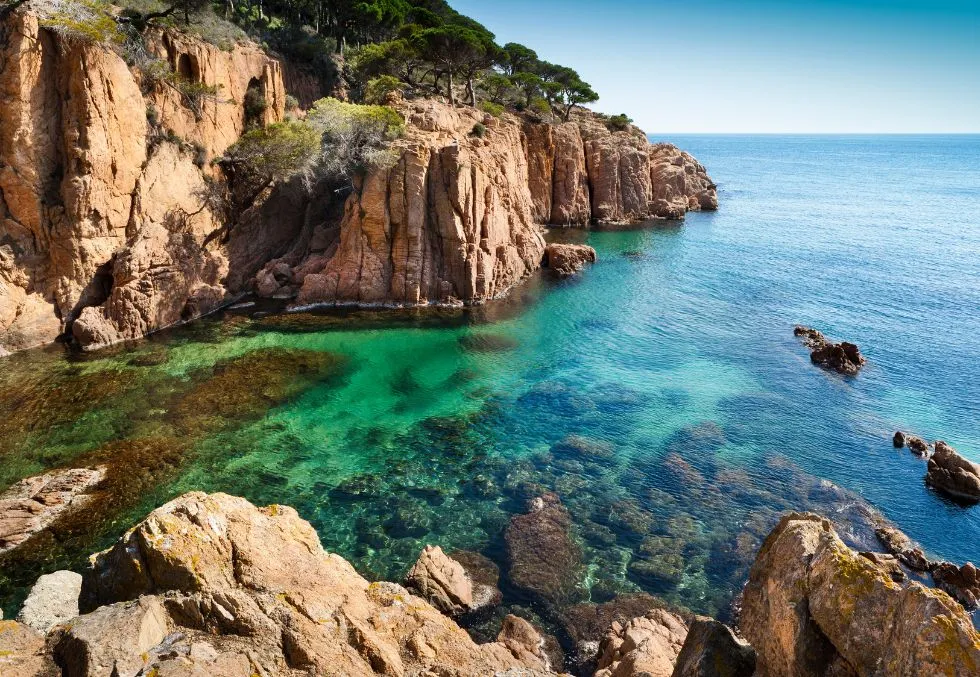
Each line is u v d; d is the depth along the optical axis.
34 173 38.66
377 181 51.00
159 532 12.65
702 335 49.72
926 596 10.17
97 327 39.97
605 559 23.64
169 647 10.48
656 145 115.50
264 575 13.19
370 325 48.19
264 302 51.81
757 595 14.83
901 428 35.00
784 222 109.00
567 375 41.16
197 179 50.00
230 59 55.50
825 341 47.16
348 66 80.19
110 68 40.81
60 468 26.80
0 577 20.70
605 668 16.88
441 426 33.66
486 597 21.00
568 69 100.50
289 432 31.89
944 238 95.31
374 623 13.22
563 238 85.75
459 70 78.25
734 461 30.91
